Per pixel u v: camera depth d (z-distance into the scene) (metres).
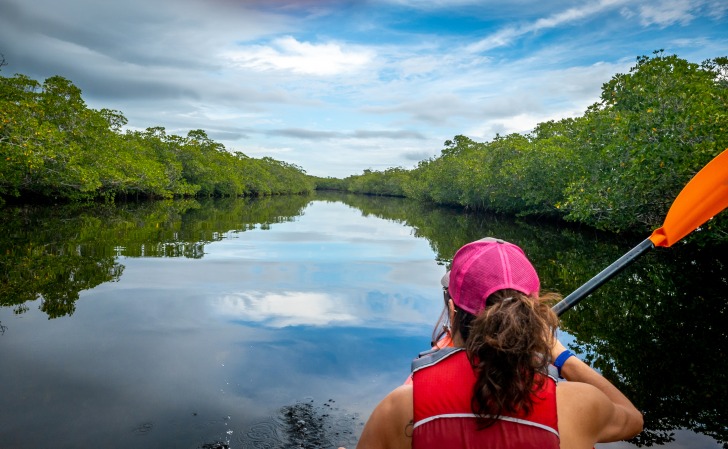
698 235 8.11
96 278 6.28
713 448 2.43
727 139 7.79
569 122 21.73
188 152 36.38
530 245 10.88
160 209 20.59
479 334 0.88
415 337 4.19
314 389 3.15
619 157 10.48
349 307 5.23
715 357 3.70
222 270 7.24
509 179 20.25
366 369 3.48
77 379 3.24
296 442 2.53
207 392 3.08
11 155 14.58
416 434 0.90
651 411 2.83
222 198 39.69
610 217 10.73
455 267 1.02
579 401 0.95
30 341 3.93
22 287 5.70
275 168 71.06
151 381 3.23
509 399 0.84
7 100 17.16
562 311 1.58
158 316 4.74
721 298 5.64
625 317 4.82
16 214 13.94
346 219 20.44
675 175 9.03
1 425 2.63
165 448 2.45
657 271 7.41
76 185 17.84
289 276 6.95
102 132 21.77
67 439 2.51
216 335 4.20
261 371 3.43
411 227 16.58
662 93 9.69
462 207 35.00
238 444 2.50
